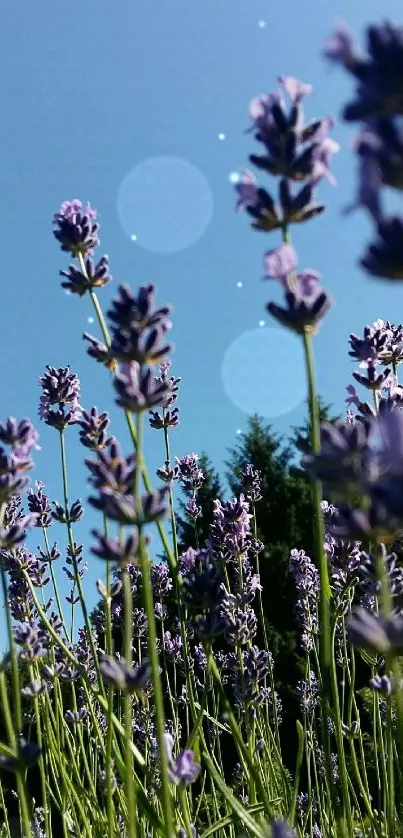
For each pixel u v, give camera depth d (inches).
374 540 6.8
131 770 8.6
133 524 8.1
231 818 10.8
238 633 12.8
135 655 21.1
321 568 8.8
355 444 6.7
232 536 15.6
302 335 8.0
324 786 19.6
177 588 13.0
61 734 15.3
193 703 13.4
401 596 10.5
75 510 13.6
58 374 14.1
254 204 8.0
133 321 8.4
